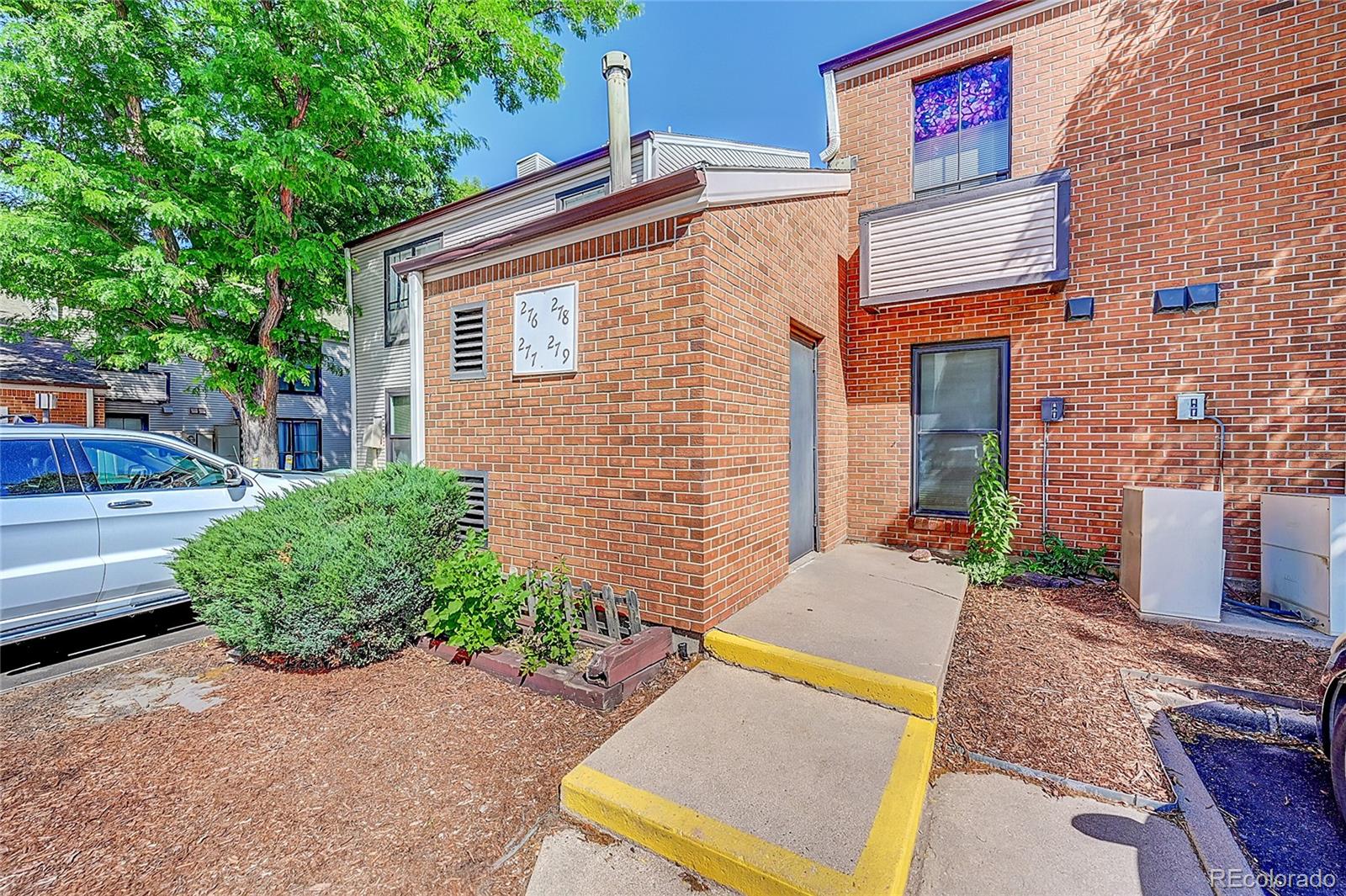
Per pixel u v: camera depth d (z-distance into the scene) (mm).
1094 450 5219
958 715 2932
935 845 2105
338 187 9641
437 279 5055
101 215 8844
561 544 4180
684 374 3531
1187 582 4035
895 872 1798
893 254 5914
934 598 4227
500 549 4566
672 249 3574
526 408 4387
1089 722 2861
